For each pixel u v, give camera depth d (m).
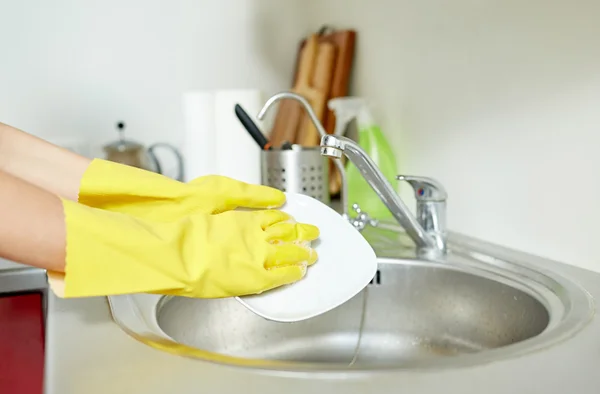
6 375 1.10
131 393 0.55
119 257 0.58
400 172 1.36
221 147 1.53
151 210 0.77
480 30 1.08
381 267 1.05
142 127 1.75
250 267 0.66
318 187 1.30
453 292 0.99
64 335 0.71
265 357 1.04
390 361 1.03
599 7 0.84
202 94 1.54
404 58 1.33
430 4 1.22
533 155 0.98
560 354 0.61
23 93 1.66
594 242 0.88
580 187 0.89
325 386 0.55
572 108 0.89
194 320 0.99
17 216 0.54
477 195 1.11
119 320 0.76
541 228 0.97
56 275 0.58
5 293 1.08
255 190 0.79
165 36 1.74
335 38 1.60
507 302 0.91
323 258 0.77
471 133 1.12
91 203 0.77
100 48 1.70
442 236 1.06
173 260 0.62
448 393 0.53
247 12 1.79
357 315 1.07
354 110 1.38
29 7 1.64
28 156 0.80
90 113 1.71
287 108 1.68
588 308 0.74
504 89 1.03
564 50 0.90
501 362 0.59
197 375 0.58
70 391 0.56
